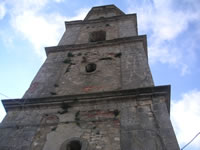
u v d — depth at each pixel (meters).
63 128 7.32
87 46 13.20
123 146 6.29
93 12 22.88
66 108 8.16
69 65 11.56
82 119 7.56
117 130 6.87
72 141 6.76
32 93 9.40
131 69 10.13
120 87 9.03
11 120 7.91
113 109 7.73
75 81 10.12
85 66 11.38
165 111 7.16
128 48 12.31
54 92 9.41
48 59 12.38
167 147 5.95
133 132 6.66
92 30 16.77
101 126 7.15
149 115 7.13
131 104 7.77
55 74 10.77
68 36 16.00
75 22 18.28
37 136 7.15
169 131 6.43
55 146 6.71
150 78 9.22
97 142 6.57
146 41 13.31
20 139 7.07
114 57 11.62
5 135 7.28
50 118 7.82
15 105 8.55
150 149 6.03
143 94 8.01
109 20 17.80
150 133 6.50
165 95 7.90
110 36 15.10
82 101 8.27
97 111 7.79
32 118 7.90
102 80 9.83
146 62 10.53
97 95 8.32
